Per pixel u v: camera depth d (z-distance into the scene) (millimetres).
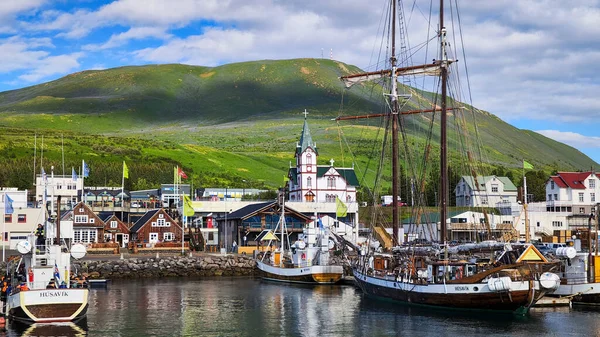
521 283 80562
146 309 92875
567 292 91750
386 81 124000
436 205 196875
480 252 90312
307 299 103000
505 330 74688
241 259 152000
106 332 75312
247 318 85438
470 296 83500
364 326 78938
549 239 163125
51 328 74750
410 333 74062
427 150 128250
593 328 75375
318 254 130000
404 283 92125
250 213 174625
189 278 141000
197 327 79250
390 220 190750
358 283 109562
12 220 170625
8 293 82375
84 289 77125
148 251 169750
